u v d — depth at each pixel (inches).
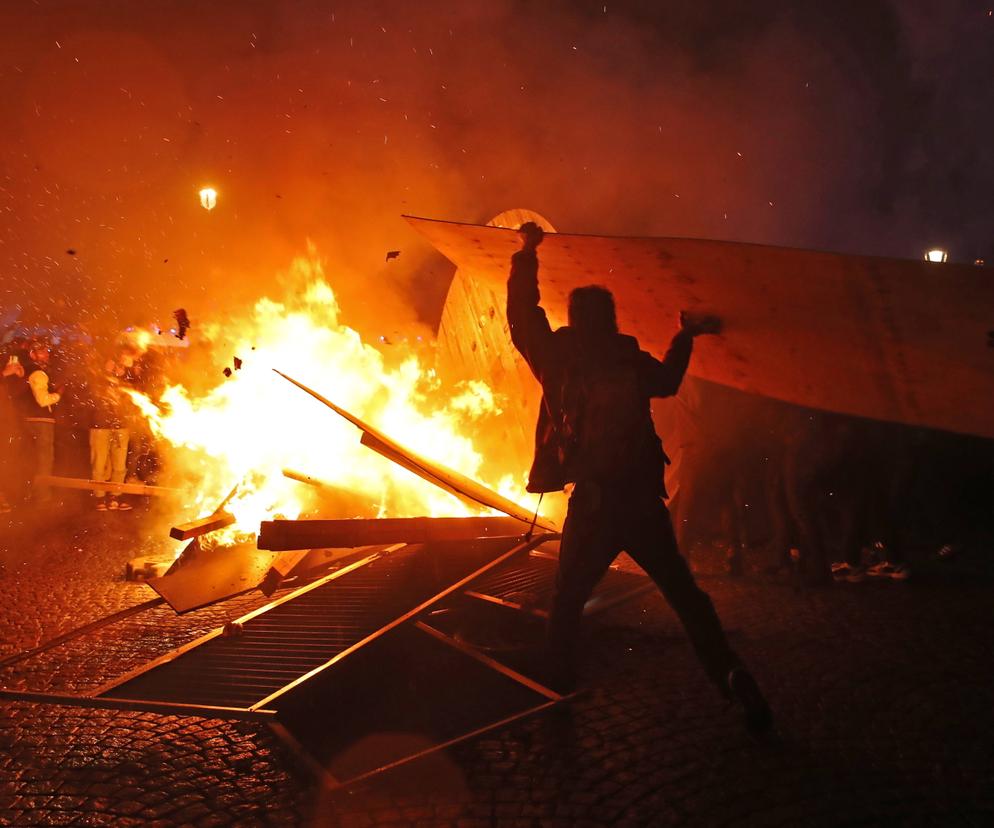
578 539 169.3
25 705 180.4
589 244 175.3
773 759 152.3
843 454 261.1
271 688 182.1
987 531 338.0
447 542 236.2
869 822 131.4
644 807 136.6
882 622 229.3
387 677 193.2
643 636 219.3
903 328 156.0
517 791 142.3
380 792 142.6
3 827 132.5
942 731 162.9
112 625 235.8
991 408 169.8
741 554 283.1
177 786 145.1
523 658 195.8
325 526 210.4
